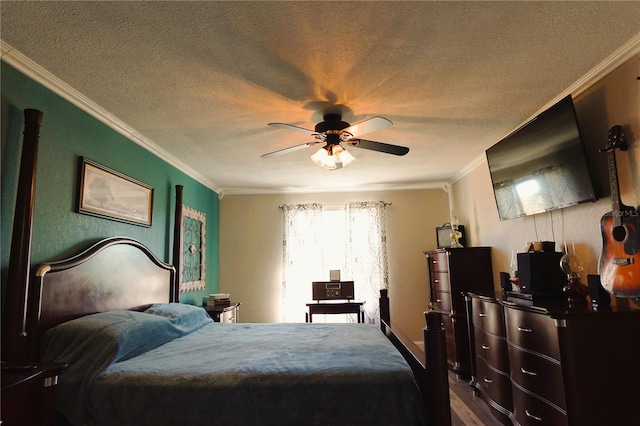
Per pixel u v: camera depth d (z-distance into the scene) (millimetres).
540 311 2076
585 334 1898
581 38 1879
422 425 1559
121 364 1875
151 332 2240
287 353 2043
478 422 2721
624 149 2080
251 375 1681
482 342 3012
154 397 1637
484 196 4074
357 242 5191
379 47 1912
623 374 1867
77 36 1781
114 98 2438
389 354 1965
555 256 2498
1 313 1798
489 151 3285
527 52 1986
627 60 2043
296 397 1599
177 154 3658
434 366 1599
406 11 1641
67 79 2188
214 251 5129
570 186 2414
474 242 4395
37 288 1909
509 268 3564
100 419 1641
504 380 2621
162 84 2262
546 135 2543
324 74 2170
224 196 5422
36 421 1437
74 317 2162
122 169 2916
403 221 5301
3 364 1528
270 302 5207
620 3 1619
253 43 1860
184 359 1962
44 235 2104
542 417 2086
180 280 3721
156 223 3457
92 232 2523
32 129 1888
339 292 4742
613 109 2164
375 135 3238
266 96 2436
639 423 1834
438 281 4391
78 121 2424
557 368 1933
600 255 2260
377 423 1556
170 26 1716
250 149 3523
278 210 5383
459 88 2373
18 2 1533
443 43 1886
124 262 2713
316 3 1581
